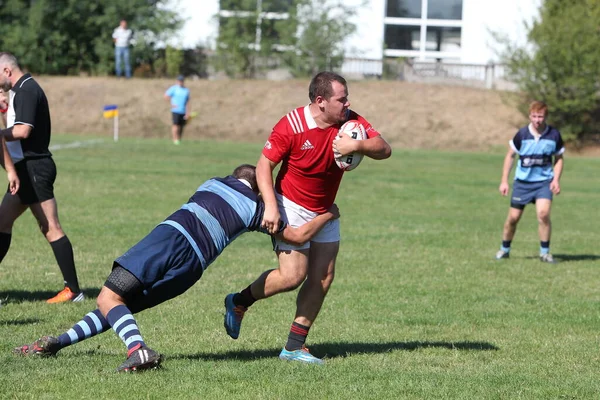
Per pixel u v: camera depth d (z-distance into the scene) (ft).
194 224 56.80
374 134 59.21
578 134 351.05
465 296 92.12
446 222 154.30
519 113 355.77
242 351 65.92
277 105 361.10
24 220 136.46
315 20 398.01
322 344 69.67
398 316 81.61
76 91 365.61
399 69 398.42
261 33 407.03
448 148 334.85
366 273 104.37
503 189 116.67
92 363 58.39
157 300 56.80
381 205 175.01
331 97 57.36
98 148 274.57
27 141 80.64
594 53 331.98
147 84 373.61
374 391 54.24
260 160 59.62
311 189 59.93
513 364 64.39
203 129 343.46
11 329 69.87
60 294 82.69
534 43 346.13
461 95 371.15
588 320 81.56
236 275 100.89
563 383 58.23
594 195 207.10
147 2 412.36
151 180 196.85
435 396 53.72
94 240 120.16
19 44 395.14
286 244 60.34
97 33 408.87
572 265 115.24
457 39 426.10
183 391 52.44
